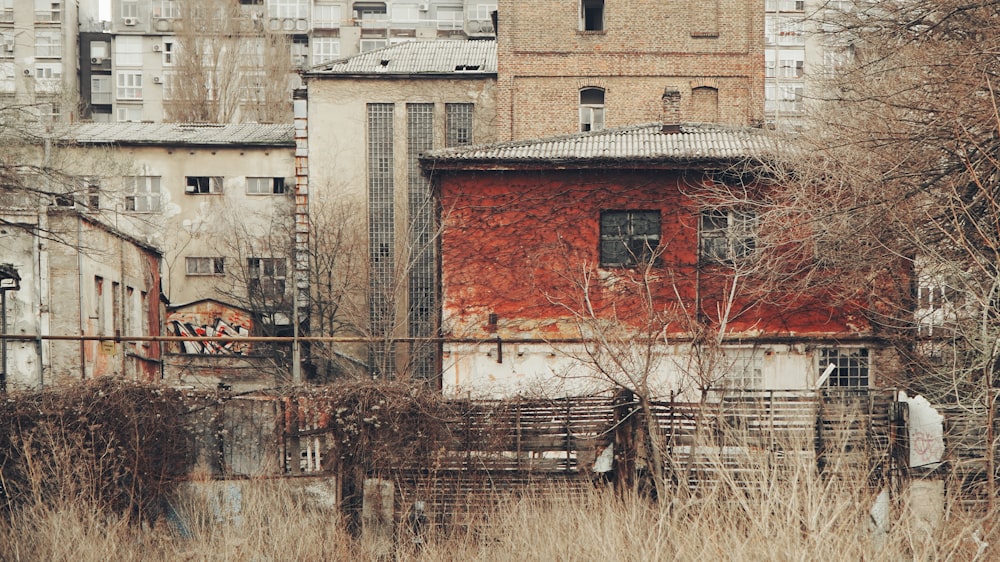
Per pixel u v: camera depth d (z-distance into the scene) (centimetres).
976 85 1761
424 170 2903
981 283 1820
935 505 1652
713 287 2797
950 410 1817
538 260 2872
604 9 4850
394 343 4419
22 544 1738
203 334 4838
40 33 9162
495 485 1898
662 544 1541
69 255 3209
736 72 4803
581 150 2934
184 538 1864
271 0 9762
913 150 1897
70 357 3169
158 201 5200
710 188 2714
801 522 1414
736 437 1705
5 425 1862
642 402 1878
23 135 2948
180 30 7638
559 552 1647
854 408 1766
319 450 1930
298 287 4741
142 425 1894
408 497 1894
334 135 4866
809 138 2436
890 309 2572
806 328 2745
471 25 9781
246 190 5222
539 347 2844
